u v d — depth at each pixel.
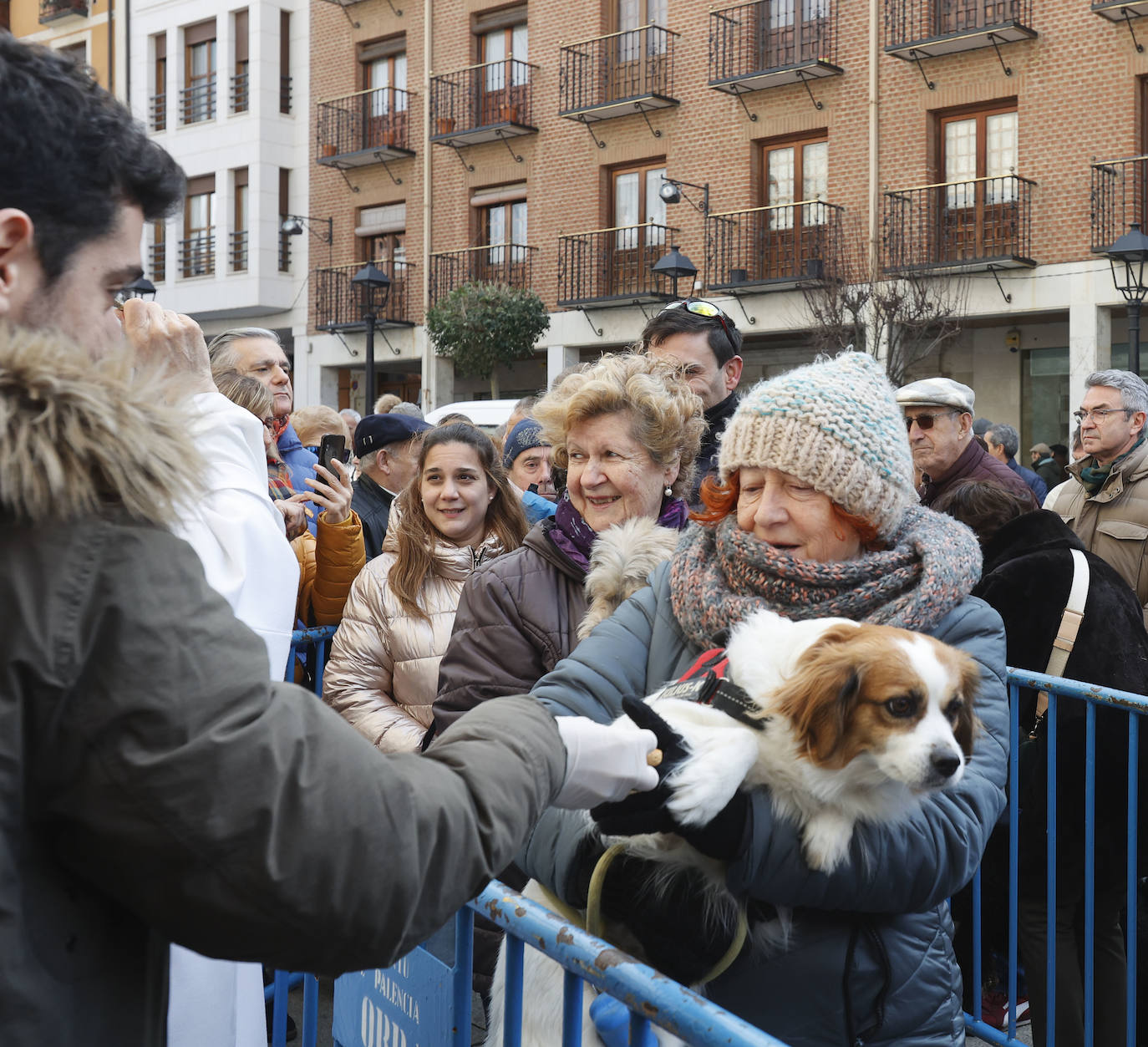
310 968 1.00
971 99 16.95
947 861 1.56
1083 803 3.11
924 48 16.94
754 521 1.83
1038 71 16.45
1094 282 16.05
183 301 25.28
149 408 1.01
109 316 1.17
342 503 3.92
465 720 1.21
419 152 22.61
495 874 1.10
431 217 22.55
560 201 21.00
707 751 1.44
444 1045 1.62
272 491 4.28
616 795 1.34
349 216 23.72
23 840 0.92
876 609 1.72
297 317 24.52
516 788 1.14
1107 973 3.14
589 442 2.52
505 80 21.69
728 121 19.08
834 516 1.82
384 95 23.23
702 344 3.70
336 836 0.96
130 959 1.01
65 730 0.91
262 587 1.83
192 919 0.94
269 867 0.93
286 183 24.55
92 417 0.95
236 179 24.52
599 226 20.53
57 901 0.94
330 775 0.98
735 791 1.48
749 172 18.88
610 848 1.61
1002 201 16.83
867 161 17.77
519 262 21.64
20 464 0.91
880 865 1.51
